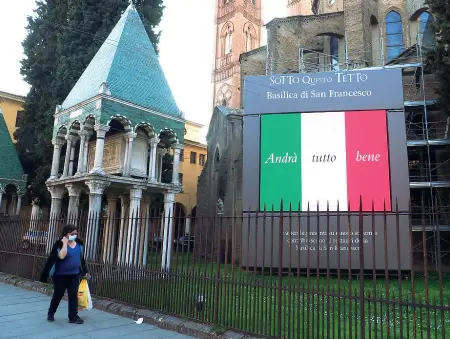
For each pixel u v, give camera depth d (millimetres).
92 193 14133
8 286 12438
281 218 6871
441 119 22297
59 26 26250
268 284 6973
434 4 16953
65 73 23906
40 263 12531
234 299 7371
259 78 19594
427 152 21078
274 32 29797
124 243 14922
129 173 15336
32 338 7023
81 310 9367
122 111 15266
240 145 26531
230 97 62500
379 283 14492
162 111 16703
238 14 65125
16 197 28891
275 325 7223
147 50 18109
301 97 18906
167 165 26984
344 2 27828
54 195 17234
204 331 7277
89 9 25391
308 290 6422
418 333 7926
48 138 23484
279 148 18594
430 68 17594
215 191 29047
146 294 9047
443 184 19516
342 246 16750
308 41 30359
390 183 17062
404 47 28312
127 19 18203
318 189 17719
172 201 16953
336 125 18219
